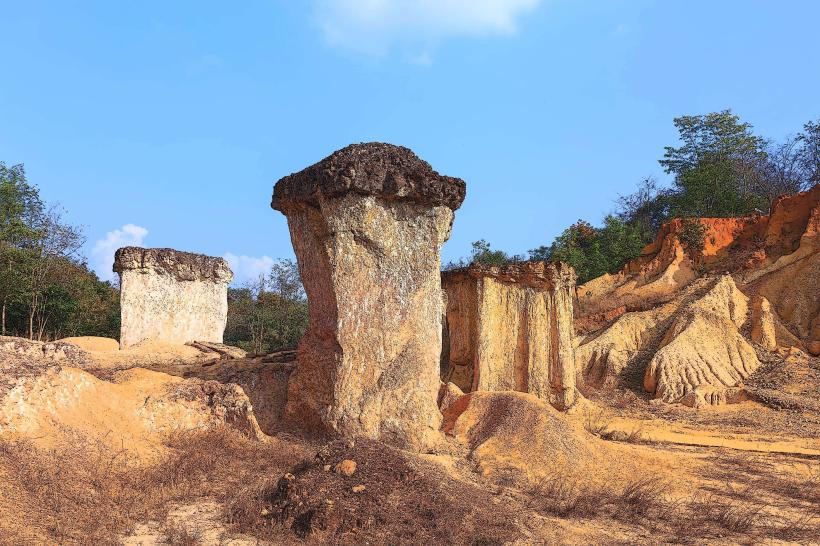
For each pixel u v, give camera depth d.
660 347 27.55
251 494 8.77
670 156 51.00
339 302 11.82
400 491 8.46
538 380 17.78
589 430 16.27
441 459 11.16
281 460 10.50
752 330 28.45
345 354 11.74
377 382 11.74
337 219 11.95
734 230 36.53
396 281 12.16
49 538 7.14
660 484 11.06
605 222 45.84
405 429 11.63
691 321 27.45
